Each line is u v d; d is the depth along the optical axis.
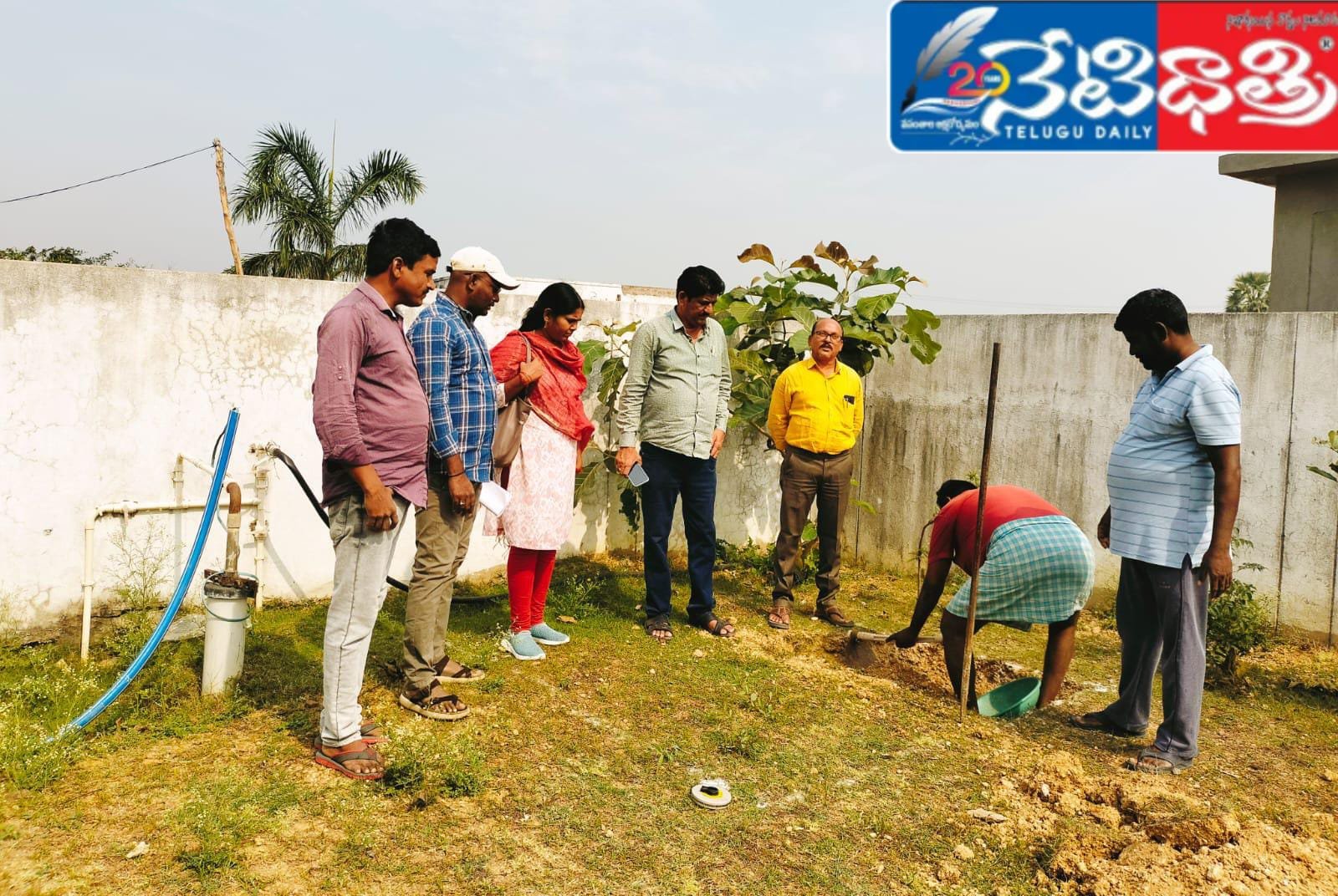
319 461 5.01
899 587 6.54
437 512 3.58
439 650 3.99
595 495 6.34
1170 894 2.49
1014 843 2.96
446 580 3.74
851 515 7.21
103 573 4.32
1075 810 3.14
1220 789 3.38
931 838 2.97
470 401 3.60
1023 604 3.98
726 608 5.62
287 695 3.71
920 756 3.61
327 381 2.87
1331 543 4.83
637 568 6.30
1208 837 2.78
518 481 4.30
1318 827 3.09
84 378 4.23
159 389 4.45
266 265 17.27
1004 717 4.05
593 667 4.37
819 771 3.43
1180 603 3.46
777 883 2.68
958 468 6.47
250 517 4.79
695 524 5.04
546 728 3.64
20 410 4.08
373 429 3.04
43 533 4.17
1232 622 4.45
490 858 2.70
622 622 5.14
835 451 5.35
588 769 3.32
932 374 6.63
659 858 2.77
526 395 4.28
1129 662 3.78
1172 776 3.47
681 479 4.96
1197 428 3.34
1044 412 5.97
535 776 3.23
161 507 4.42
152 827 2.68
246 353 4.70
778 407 5.43
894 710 4.08
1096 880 2.62
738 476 6.91
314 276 17.58
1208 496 3.43
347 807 2.90
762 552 6.92
